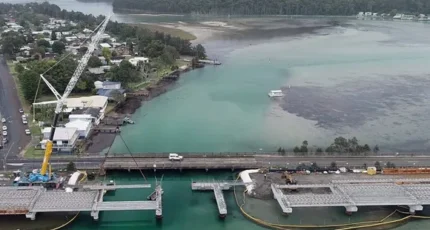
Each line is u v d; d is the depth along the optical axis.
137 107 172.25
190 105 174.75
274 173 110.19
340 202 93.75
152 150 129.38
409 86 199.50
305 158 120.56
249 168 115.06
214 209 98.06
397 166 115.56
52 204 91.69
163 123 153.88
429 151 130.50
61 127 132.75
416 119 158.12
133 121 155.38
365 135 143.12
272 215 93.94
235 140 138.50
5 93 177.00
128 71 194.38
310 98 181.88
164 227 90.88
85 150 127.81
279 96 183.50
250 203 98.56
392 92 190.12
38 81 164.75
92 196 95.44
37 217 92.50
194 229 90.19
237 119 158.25
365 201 94.25
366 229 90.38
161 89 197.12
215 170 115.56
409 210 96.12
